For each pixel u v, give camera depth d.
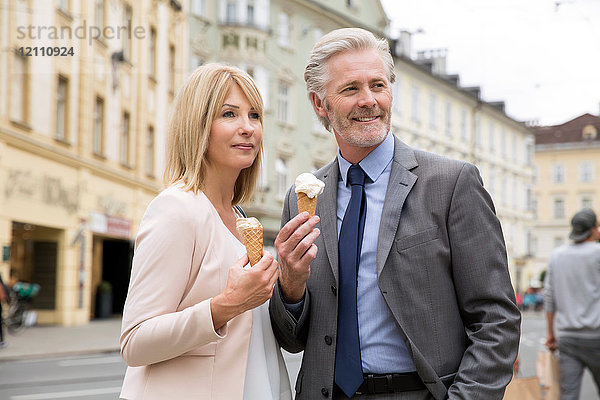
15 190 16.77
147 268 2.27
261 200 28.77
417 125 39.75
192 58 27.02
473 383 2.35
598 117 70.38
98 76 20.58
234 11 28.69
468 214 2.51
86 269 20.45
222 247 2.40
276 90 30.09
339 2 34.50
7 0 16.11
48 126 18.14
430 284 2.49
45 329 18.28
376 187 2.67
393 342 2.52
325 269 2.65
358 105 2.61
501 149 52.25
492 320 2.43
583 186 69.19
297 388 2.68
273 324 2.61
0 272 16.20
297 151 31.34
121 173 22.41
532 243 58.47
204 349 2.32
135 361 2.25
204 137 2.45
